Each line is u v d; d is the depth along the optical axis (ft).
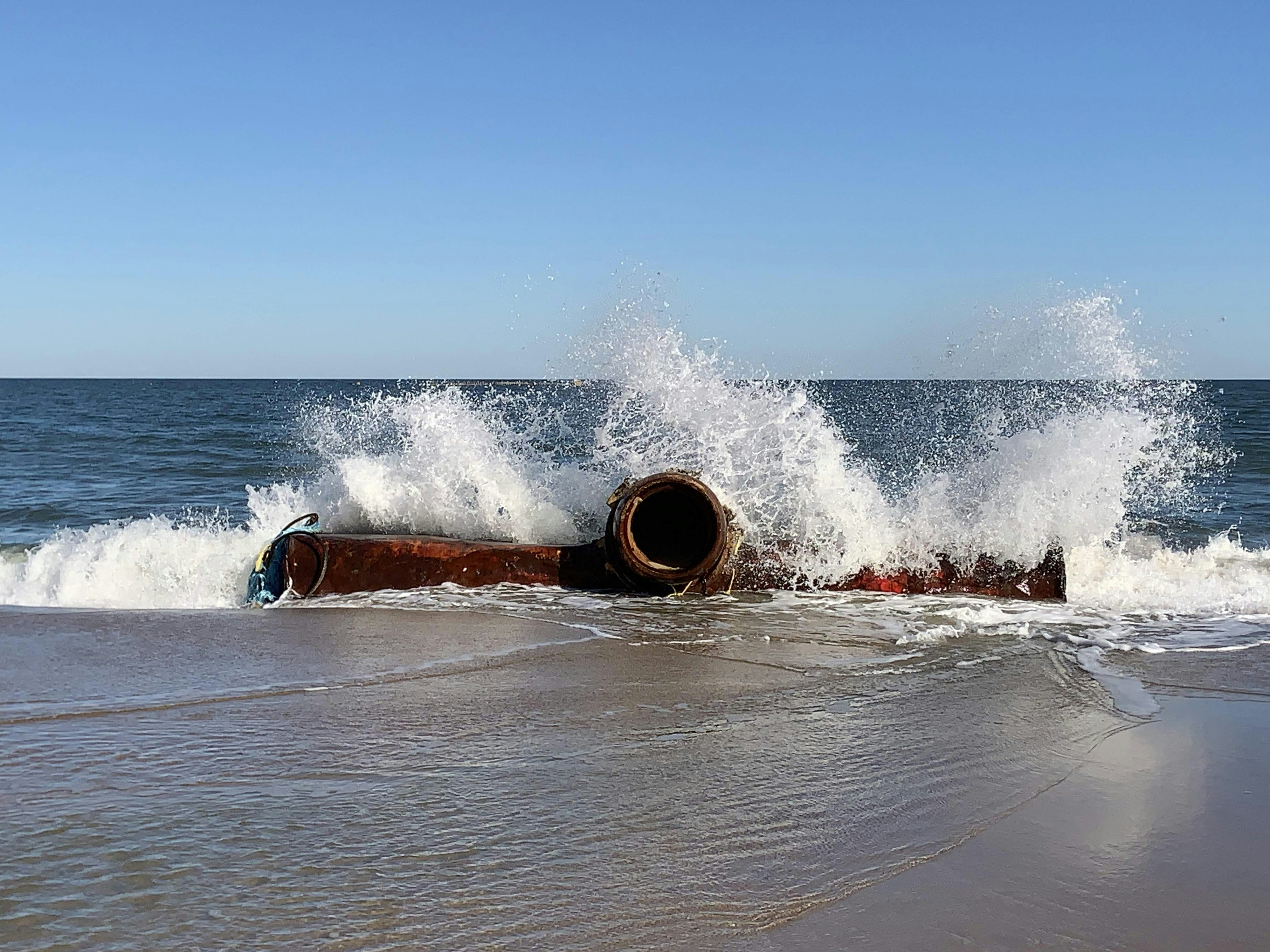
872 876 8.43
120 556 24.72
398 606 20.63
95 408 175.52
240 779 10.11
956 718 13.11
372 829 8.98
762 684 14.69
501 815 9.41
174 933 7.07
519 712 12.82
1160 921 7.80
